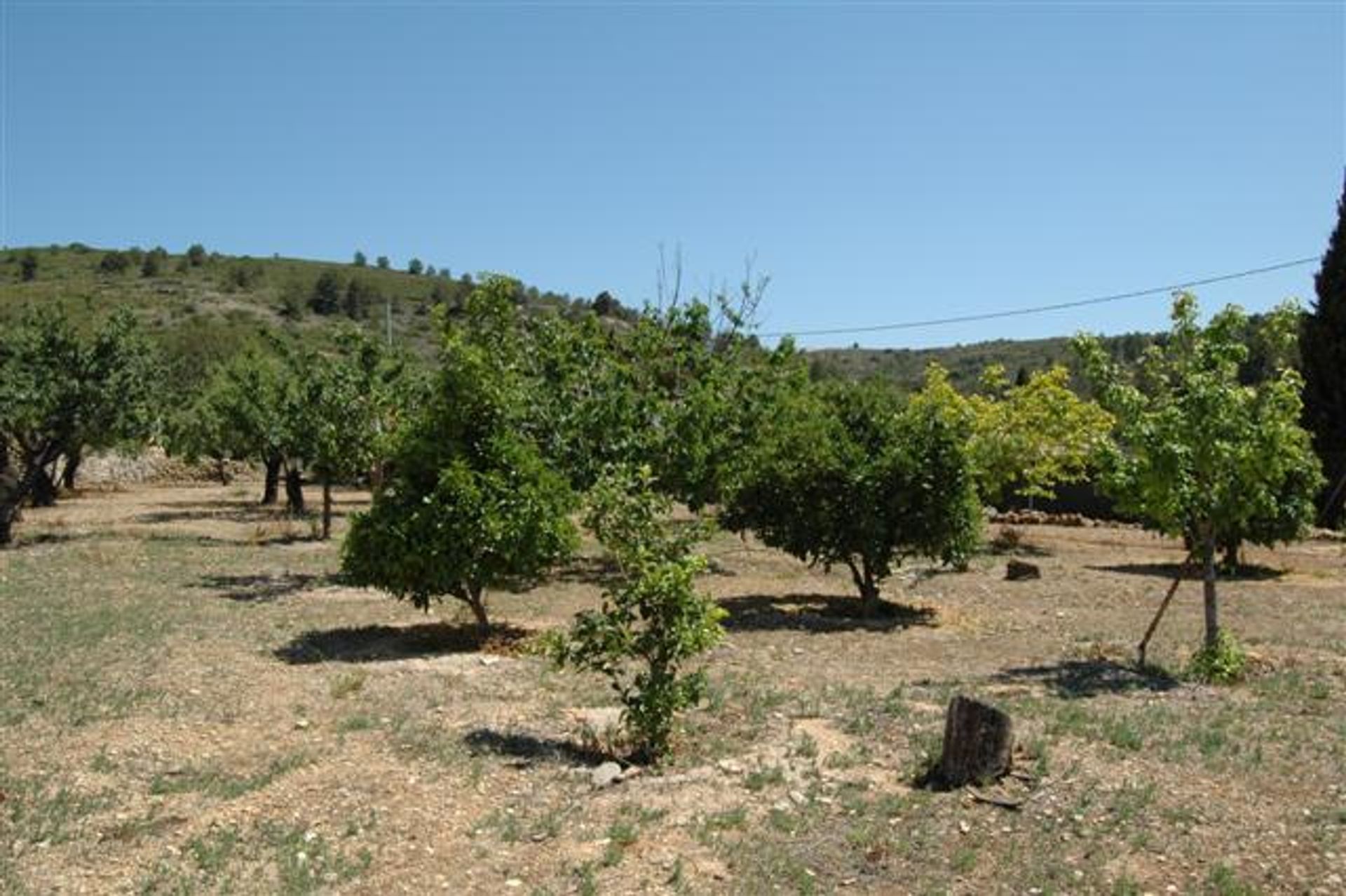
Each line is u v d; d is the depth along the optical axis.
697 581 18.47
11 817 6.57
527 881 5.80
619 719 8.38
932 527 14.33
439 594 12.23
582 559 21.17
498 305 17.75
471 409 12.39
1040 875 5.84
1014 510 32.31
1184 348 10.70
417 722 8.75
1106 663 11.09
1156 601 16.05
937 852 6.16
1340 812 6.56
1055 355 85.31
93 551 20.94
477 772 7.44
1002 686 9.97
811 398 15.67
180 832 6.39
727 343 21.20
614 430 16.91
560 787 7.23
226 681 10.11
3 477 27.78
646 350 20.52
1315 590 17.28
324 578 17.77
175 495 42.59
